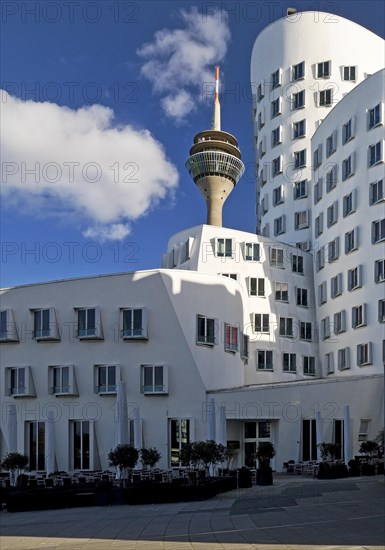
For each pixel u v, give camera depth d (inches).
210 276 1577.3
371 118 1722.4
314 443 1417.3
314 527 542.0
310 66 2273.6
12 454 1037.8
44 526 640.4
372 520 570.6
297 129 2268.7
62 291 1560.0
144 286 1515.7
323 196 1966.0
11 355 1576.0
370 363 1625.2
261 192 2423.7
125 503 816.9
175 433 1450.5
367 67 2253.9
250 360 1817.2
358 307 1706.4
